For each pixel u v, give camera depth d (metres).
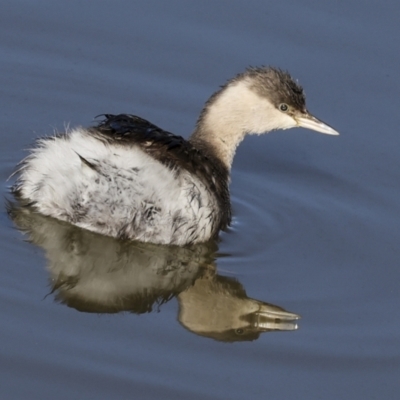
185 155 13.17
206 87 17.45
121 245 13.07
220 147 14.74
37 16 18.53
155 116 16.84
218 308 12.60
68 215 12.98
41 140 13.46
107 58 17.89
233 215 14.69
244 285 13.10
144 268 13.17
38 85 17.22
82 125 16.42
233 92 14.69
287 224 14.60
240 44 18.23
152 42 18.22
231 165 16.30
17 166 14.53
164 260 13.24
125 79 17.55
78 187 12.69
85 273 12.87
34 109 16.70
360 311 12.68
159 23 18.61
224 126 14.72
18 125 16.27
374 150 16.59
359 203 15.38
